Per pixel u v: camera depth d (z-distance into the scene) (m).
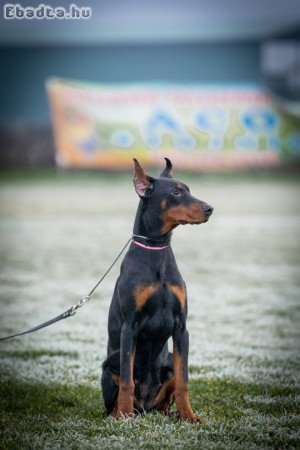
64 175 34.62
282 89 34.91
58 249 16.25
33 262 14.63
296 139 34.22
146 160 34.34
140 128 34.41
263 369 7.36
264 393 6.52
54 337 8.87
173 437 5.18
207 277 13.03
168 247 5.68
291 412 5.88
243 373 7.21
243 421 5.57
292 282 12.58
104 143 34.44
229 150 34.28
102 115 34.47
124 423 5.33
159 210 5.59
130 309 5.51
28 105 36.34
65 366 7.54
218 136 34.28
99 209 23.62
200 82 35.47
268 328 9.34
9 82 36.25
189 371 7.32
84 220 21.19
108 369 5.77
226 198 26.34
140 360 5.69
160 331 5.56
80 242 17.23
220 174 34.16
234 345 8.45
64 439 5.23
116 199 26.36
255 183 31.34
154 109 34.53
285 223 20.48
